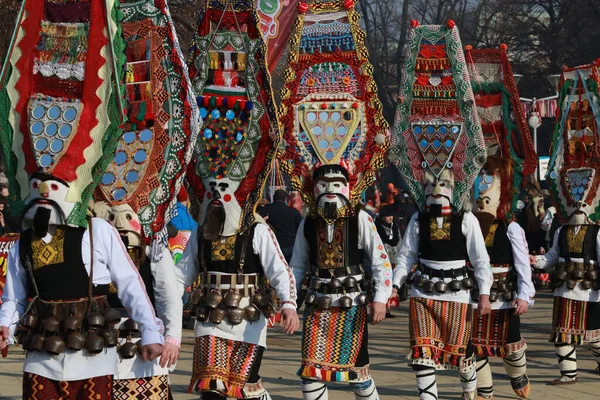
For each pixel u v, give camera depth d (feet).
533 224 58.44
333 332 24.00
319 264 24.26
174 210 20.29
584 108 33.81
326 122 25.46
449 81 27.40
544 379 32.89
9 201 17.21
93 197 20.01
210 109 22.82
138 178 20.22
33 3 17.56
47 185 16.49
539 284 65.62
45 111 17.08
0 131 17.24
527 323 48.11
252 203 22.25
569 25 135.03
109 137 17.12
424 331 25.84
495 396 29.73
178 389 29.30
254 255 21.97
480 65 30.94
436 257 26.02
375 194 63.57
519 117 30.35
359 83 25.63
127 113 20.07
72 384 16.61
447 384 31.14
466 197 26.43
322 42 25.82
